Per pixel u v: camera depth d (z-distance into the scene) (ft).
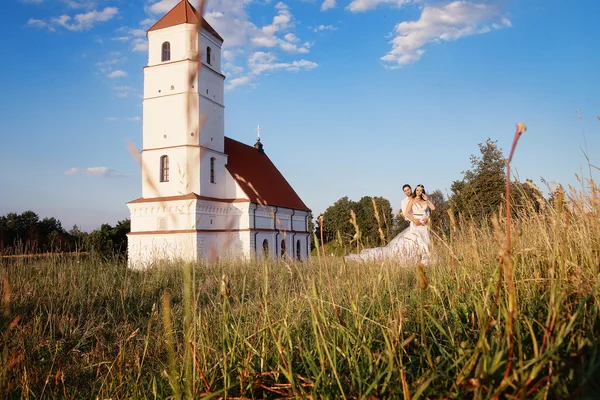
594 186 13.24
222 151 118.11
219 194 115.44
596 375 5.24
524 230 14.67
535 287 10.19
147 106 108.27
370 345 8.87
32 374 13.02
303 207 146.30
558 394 5.86
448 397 6.61
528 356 7.17
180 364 10.94
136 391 10.44
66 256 35.19
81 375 13.62
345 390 7.83
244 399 8.18
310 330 11.69
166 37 108.17
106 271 32.09
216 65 117.39
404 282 15.69
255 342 10.81
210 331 12.83
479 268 12.29
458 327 9.36
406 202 26.17
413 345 9.37
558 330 7.36
